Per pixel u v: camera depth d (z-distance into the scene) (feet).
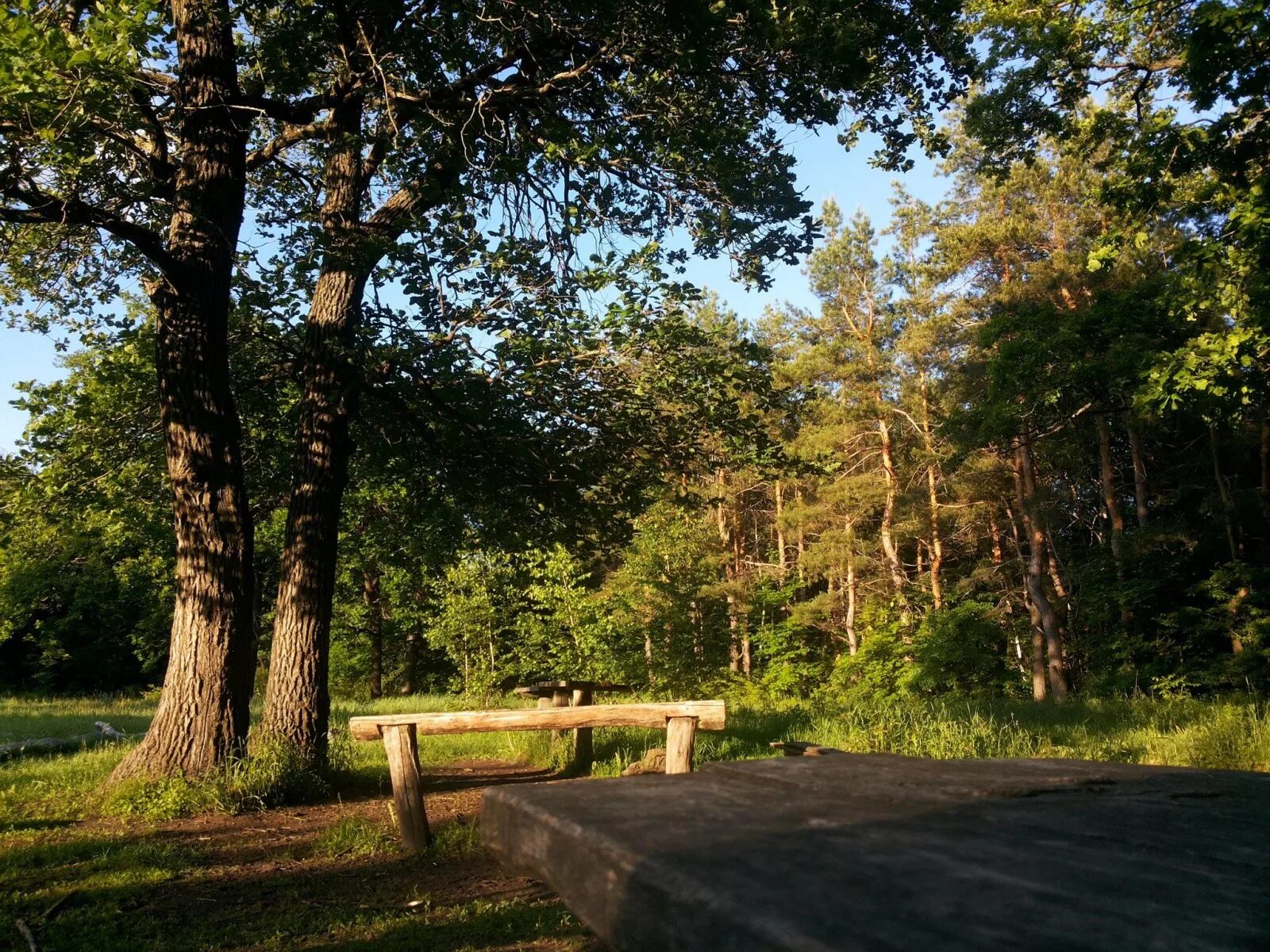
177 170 32.04
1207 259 38.63
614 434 34.71
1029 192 87.15
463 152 28.81
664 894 1.82
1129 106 43.50
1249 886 1.87
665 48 27.07
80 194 29.17
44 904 17.17
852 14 27.61
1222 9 33.45
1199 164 40.47
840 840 2.23
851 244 100.89
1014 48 42.68
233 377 37.29
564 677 69.62
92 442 36.58
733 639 101.24
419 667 129.08
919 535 100.07
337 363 31.81
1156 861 2.10
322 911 16.62
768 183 30.91
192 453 29.35
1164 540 77.20
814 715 43.32
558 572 69.67
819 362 96.58
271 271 33.19
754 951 1.50
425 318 30.71
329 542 31.99
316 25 28.25
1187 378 38.65
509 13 27.53
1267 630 67.87
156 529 41.86
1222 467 82.69
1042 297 81.92
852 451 104.32
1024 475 88.89
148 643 104.06
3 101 20.31
